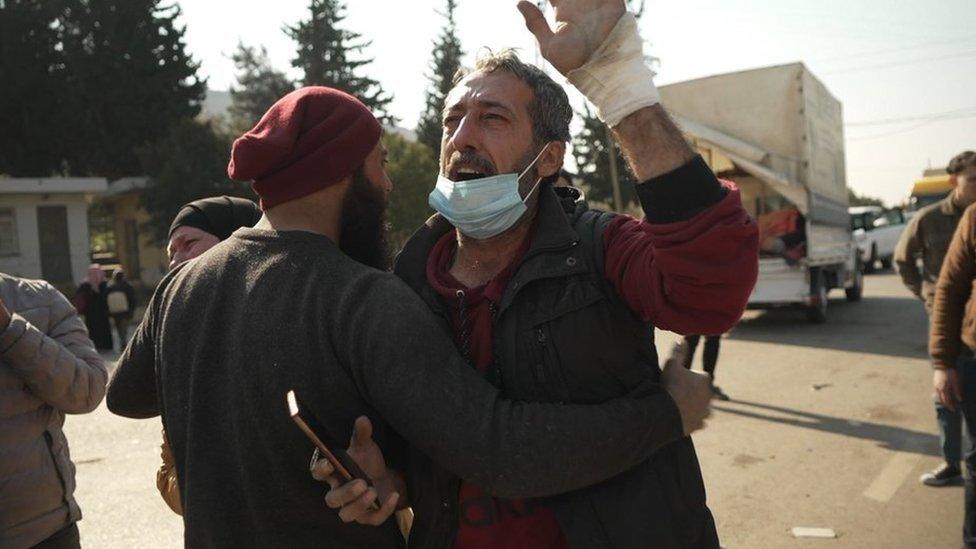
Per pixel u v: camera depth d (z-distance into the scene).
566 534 1.37
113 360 11.27
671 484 1.42
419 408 1.22
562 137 1.55
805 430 5.67
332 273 1.33
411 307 1.30
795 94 10.35
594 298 1.38
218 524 1.31
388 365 1.23
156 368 1.48
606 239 1.42
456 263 1.62
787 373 7.88
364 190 1.46
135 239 31.36
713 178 1.19
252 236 1.43
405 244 1.67
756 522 3.98
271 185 1.39
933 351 3.42
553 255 1.42
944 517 3.96
